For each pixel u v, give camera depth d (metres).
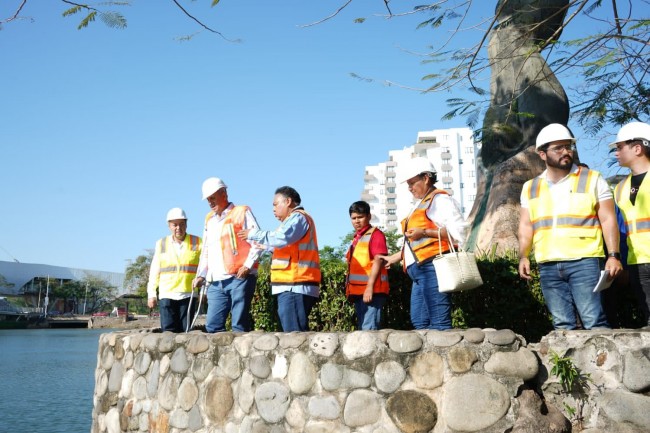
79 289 106.81
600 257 4.25
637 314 5.60
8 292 99.81
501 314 6.09
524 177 9.59
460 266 4.48
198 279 6.51
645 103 8.83
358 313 5.68
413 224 4.97
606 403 3.66
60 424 11.36
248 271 5.68
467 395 3.86
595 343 3.77
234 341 4.83
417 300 5.04
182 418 5.03
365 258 5.59
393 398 4.03
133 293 86.19
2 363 25.47
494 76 10.99
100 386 6.34
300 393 4.36
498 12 7.83
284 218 5.60
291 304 5.32
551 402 3.88
